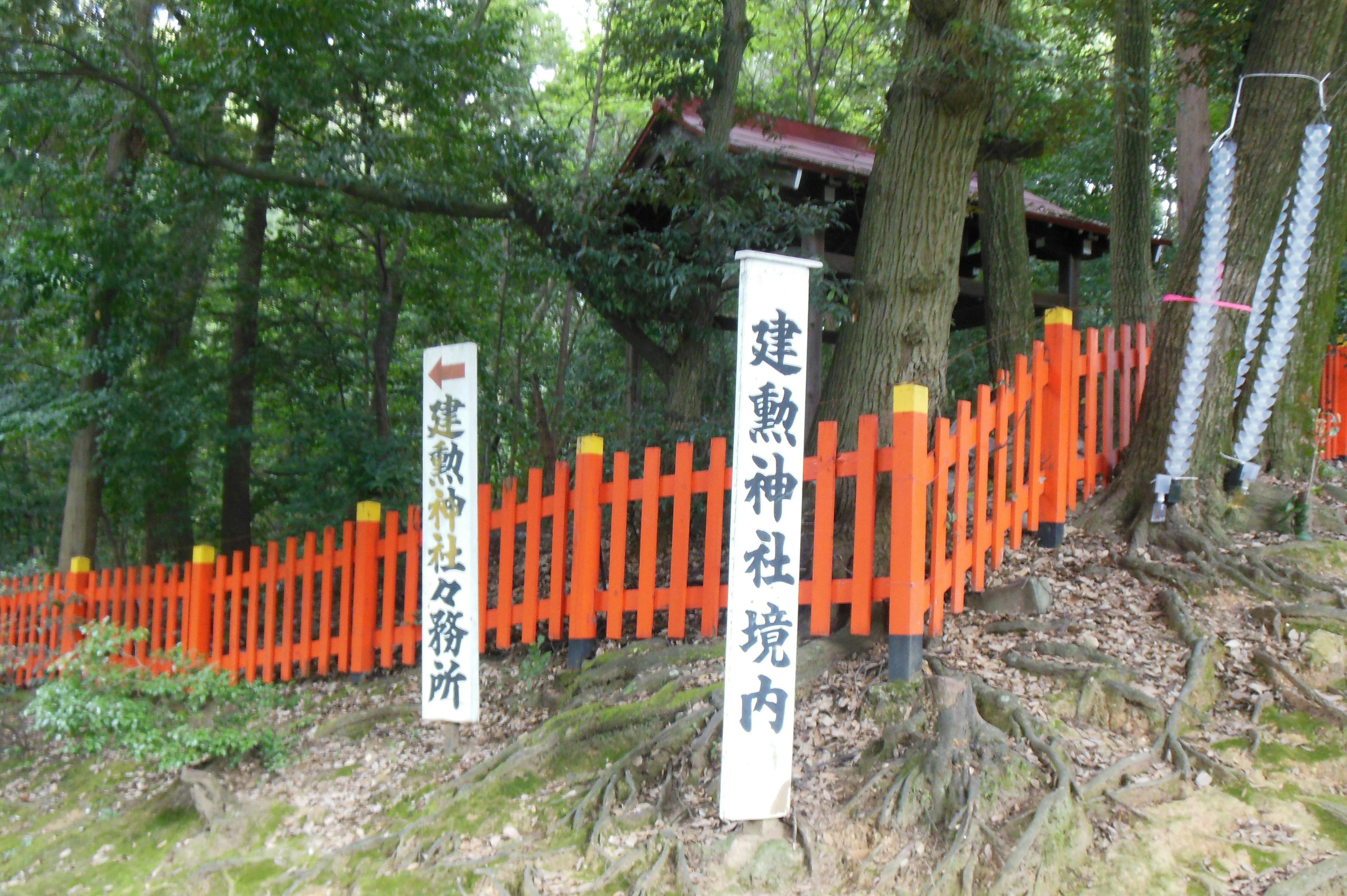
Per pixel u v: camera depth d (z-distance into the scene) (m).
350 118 10.19
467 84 9.74
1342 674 4.84
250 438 11.12
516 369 13.89
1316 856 3.75
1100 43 11.74
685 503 5.75
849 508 6.15
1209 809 4.03
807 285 4.18
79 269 10.08
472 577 5.14
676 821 4.27
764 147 9.34
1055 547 6.21
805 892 3.79
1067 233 10.68
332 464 10.81
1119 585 5.74
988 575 5.96
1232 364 6.40
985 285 9.48
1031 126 7.84
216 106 9.88
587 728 5.12
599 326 13.10
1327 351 8.13
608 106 16.70
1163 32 9.85
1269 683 4.82
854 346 6.45
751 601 4.02
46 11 9.40
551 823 4.53
